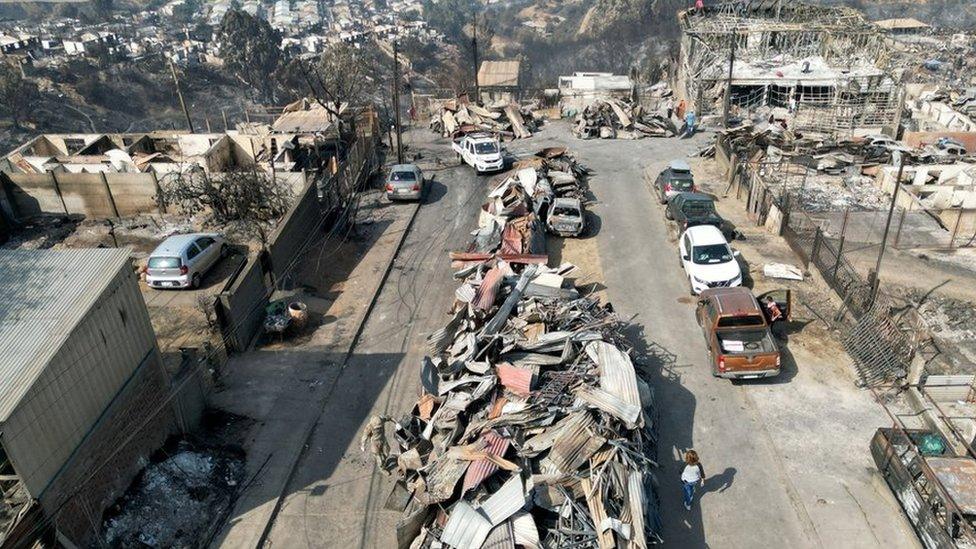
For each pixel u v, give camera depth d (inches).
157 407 622.8
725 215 1164.5
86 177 1171.9
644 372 732.0
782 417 682.8
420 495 561.6
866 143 1427.2
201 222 1179.9
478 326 796.6
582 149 1565.0
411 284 986.1
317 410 720.3
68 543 493.0
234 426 695.1
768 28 2065.7
